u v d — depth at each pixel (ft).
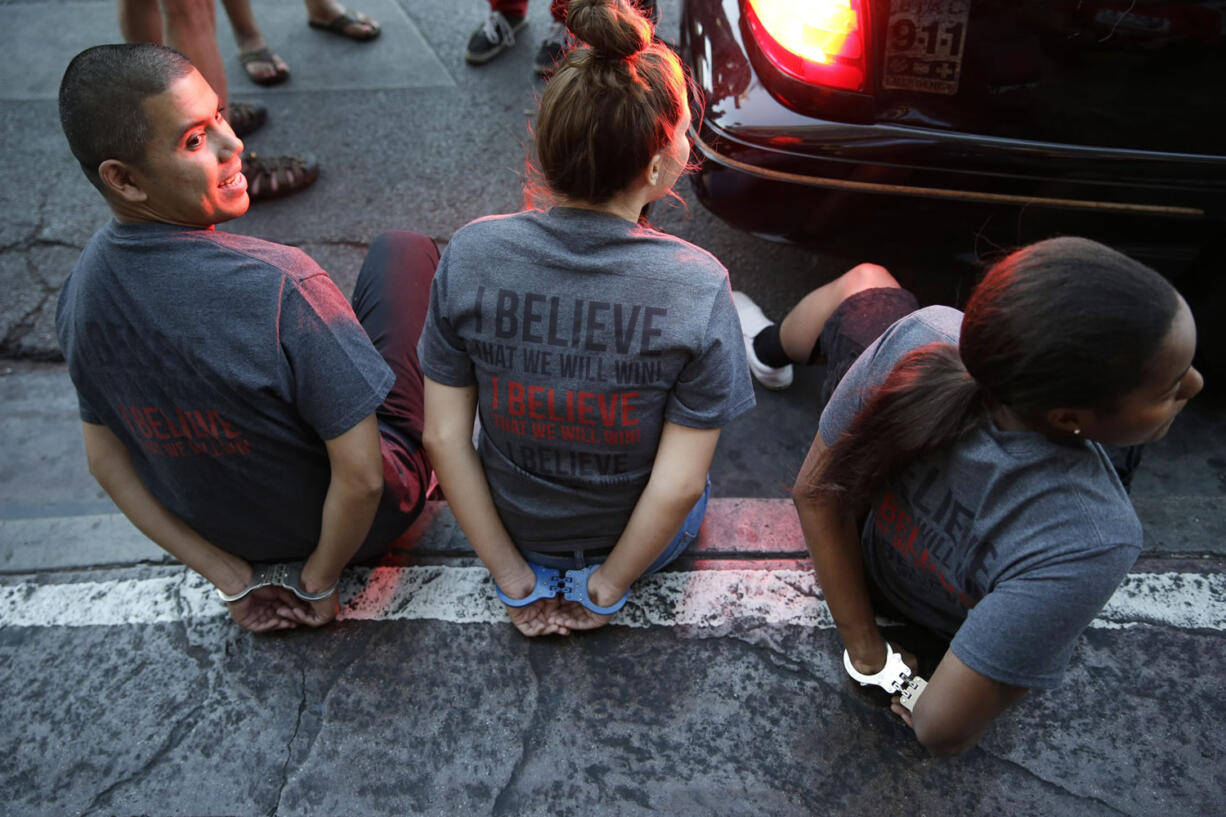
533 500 5.72
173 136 4.30
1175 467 7.70
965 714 4.56
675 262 4.60
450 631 6.45
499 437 5.42
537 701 6.11
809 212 7.29
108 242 4.62
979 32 6.15
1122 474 5.55
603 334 4.69
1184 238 6.98
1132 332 3.34
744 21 6.98
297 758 5.86
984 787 5.70
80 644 6.42
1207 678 6.16
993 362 3.67
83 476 7.90
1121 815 5.57
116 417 5.14
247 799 5.70
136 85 4.14
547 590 6.11
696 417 5.03
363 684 6.19
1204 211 6.73
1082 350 3.40
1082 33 6.02
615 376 4.82
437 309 5.00
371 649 6.35
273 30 12.93
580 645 6.37
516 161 10.82
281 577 6.07
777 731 5.96
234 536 5.81
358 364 4.97
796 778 5.76
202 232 4.71
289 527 5.76
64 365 8.88
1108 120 6.41
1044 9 5.97
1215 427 7.97
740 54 7.06
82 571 6.87
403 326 6.50
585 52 4.25
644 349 4.69
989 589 4.46
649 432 5.17
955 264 7.52
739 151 7.13
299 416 5.14
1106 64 6.14
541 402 5.03
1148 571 6.75
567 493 5.59
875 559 5.79
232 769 5.82
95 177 4.43
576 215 4.57
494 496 5.85
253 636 6.42
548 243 4.61
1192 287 7.42
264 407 4.89
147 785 5.76
